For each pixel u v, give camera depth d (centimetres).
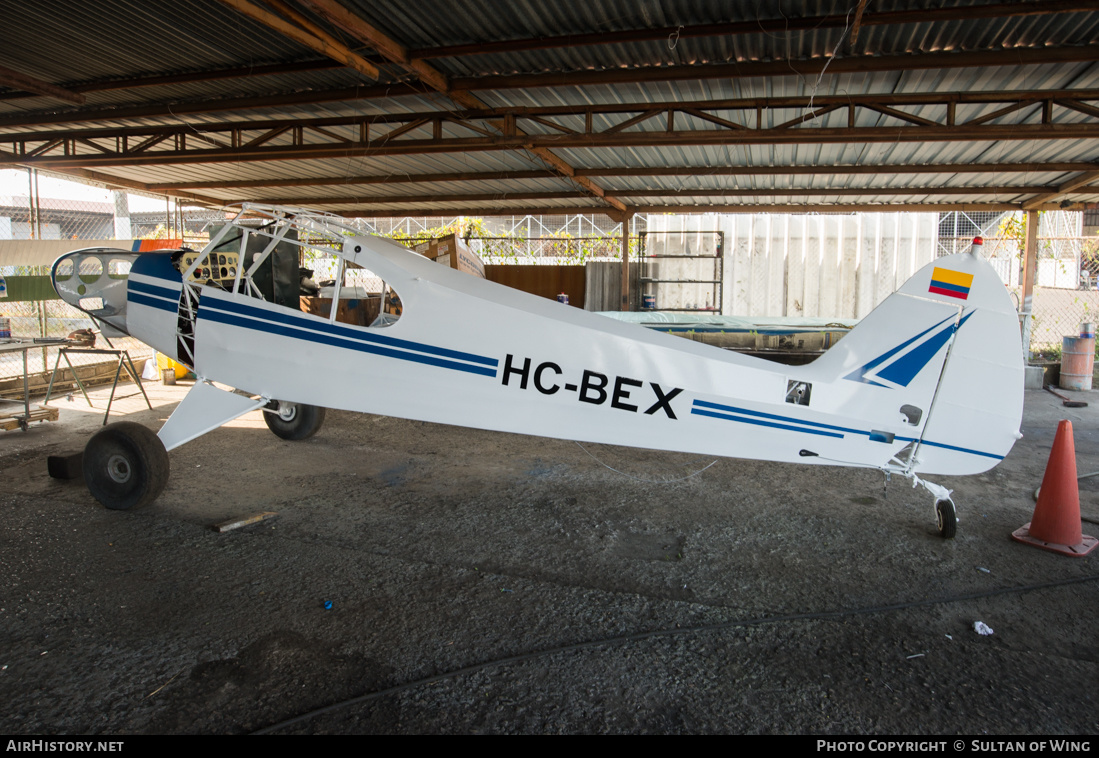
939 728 230
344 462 553
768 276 1240
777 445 387
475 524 419
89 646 271
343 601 315
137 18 523
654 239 1248
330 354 425
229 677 252
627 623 299
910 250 1220
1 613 296
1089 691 253
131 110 740
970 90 608
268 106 693
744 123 723
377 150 750
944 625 301
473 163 914
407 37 523
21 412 683
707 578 347
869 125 717
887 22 465
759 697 247
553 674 259
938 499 405
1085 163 822
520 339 401
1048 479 395
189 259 477
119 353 689
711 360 388
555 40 522
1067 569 361
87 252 525
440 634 287
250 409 443
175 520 413
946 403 374
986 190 966
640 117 671
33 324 1013
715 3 461
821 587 338
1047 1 437
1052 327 1207
